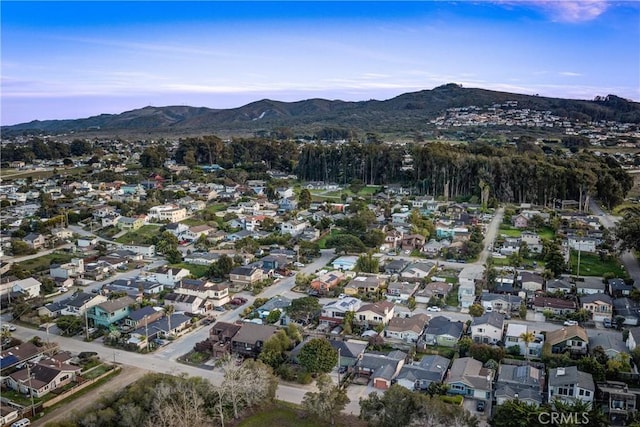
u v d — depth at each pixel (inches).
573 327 2787.9
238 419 2183.8
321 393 2123.5
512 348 2669.8
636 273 3978.8
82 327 3107.8
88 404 2294.5
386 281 3846.0
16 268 4005.9
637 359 2442.2
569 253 4448.8
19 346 2755.9
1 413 2165.4
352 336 2920.8
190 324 3139.8
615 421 2091.5
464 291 3452.3
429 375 2390.5
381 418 2059.5
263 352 2588.6
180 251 4771.2
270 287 3831.2
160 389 2148.1
